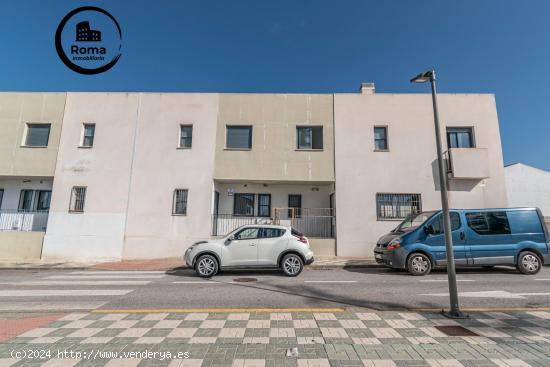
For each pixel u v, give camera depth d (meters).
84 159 14.65
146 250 13.91
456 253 9.07
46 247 13.88
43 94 15.26
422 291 6.98
